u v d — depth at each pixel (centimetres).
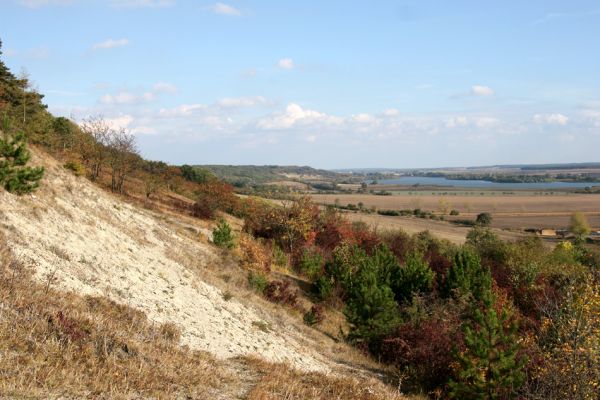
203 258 2089
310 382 1076
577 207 13575
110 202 2005
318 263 3134
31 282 958
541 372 1300
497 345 1335
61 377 679
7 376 627
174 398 759
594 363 1234
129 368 790
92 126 3581
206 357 1037
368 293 1875
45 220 1365
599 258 4581
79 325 870
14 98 3328
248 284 2025
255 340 1338
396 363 1645
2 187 1349
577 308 1466
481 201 15475
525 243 4519
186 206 4109
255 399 844
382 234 5384
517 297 2895
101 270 1286
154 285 1389
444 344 1530
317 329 1938
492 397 1245
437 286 2677
